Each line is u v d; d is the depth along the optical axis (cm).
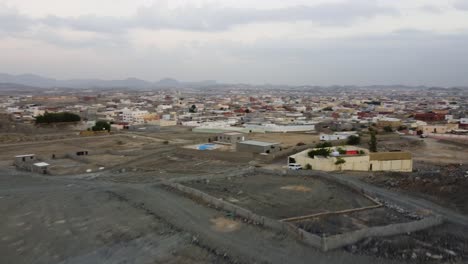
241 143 7431
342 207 3584
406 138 9988
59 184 4925
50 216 3538
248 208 3578
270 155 6712
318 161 5606
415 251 2544
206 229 3023
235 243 2734
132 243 2836
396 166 5672
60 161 7044
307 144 8244
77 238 2981
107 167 6388
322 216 3288
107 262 2556
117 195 4194
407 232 2862
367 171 5444
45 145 9088
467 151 8188
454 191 3772
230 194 4112
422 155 7631
